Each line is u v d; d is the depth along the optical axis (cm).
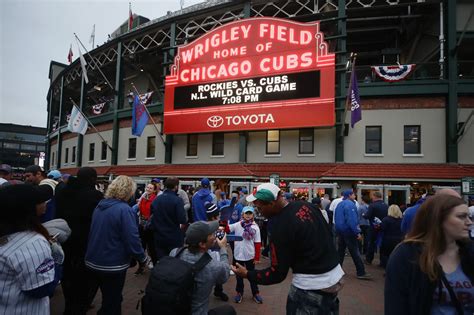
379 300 568
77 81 3006
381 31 1903
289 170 1562
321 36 1567
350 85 1377
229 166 1697
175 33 2039
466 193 1222
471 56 1800
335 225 746
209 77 1786
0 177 636
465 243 181
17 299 204
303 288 258
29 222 219
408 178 1348
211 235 285
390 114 1530
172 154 1950
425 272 171
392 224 755
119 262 346
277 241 263
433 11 1630
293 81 1593
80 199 409
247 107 1673
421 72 1719
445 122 1465
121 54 2344
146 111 1797
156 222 520
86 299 409
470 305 171
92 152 2527
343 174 1426
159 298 235
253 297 549
